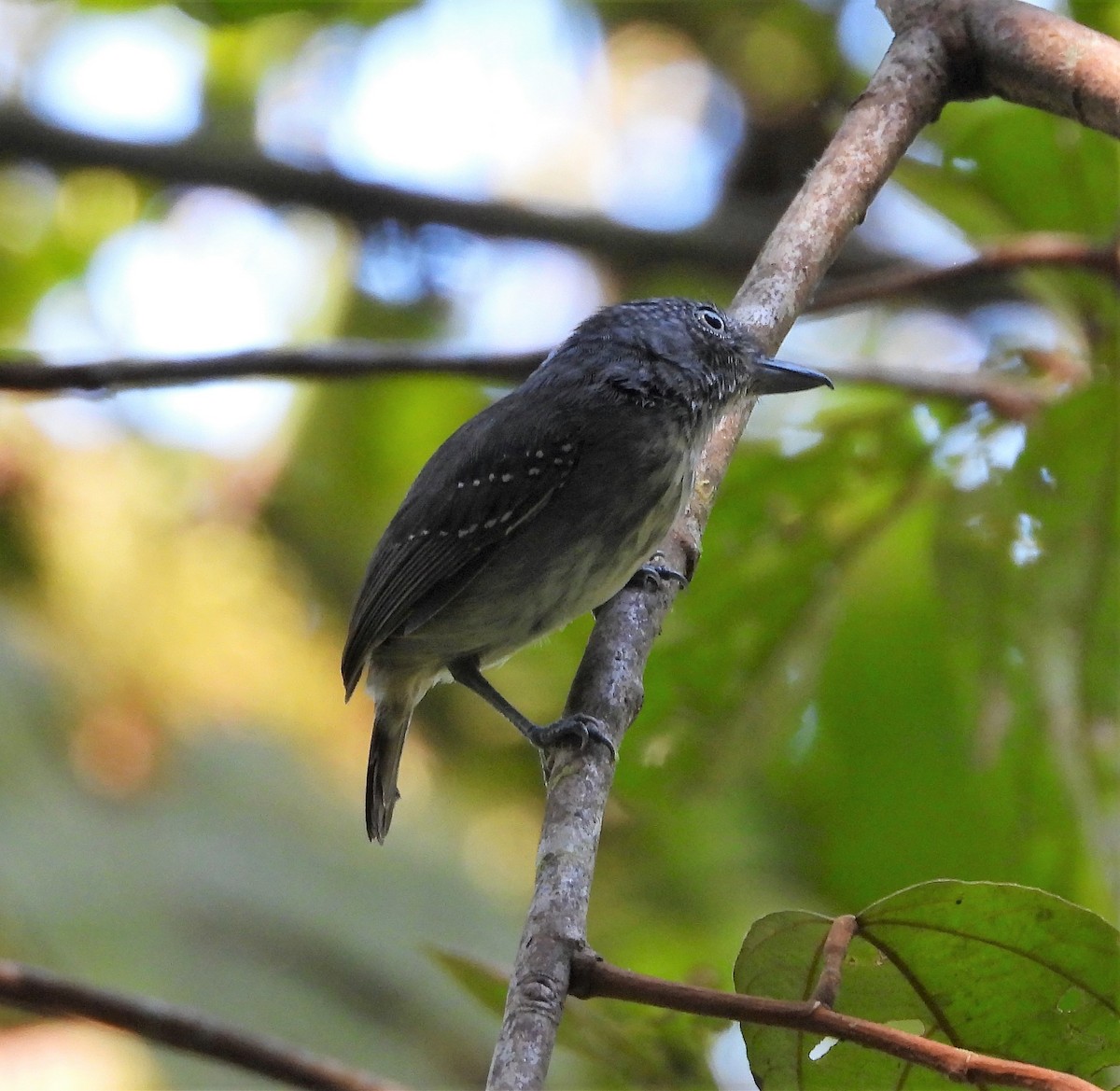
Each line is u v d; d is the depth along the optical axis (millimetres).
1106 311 9000
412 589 9414
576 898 5359
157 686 13008
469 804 14398
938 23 7762
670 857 12281
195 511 14156
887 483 9859
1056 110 7277
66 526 13469
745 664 10297
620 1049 7199
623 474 8984
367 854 12852
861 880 10914
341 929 12078
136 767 12461
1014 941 5406
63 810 11859
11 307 15672
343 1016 11570
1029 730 9938
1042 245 8812
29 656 12594
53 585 13234
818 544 10047
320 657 14078
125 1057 10344
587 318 9719
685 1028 7145
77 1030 10445
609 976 4965
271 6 10844
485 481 9188
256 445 14531
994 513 9047
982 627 9086
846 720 10750
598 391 9102
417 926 12453
